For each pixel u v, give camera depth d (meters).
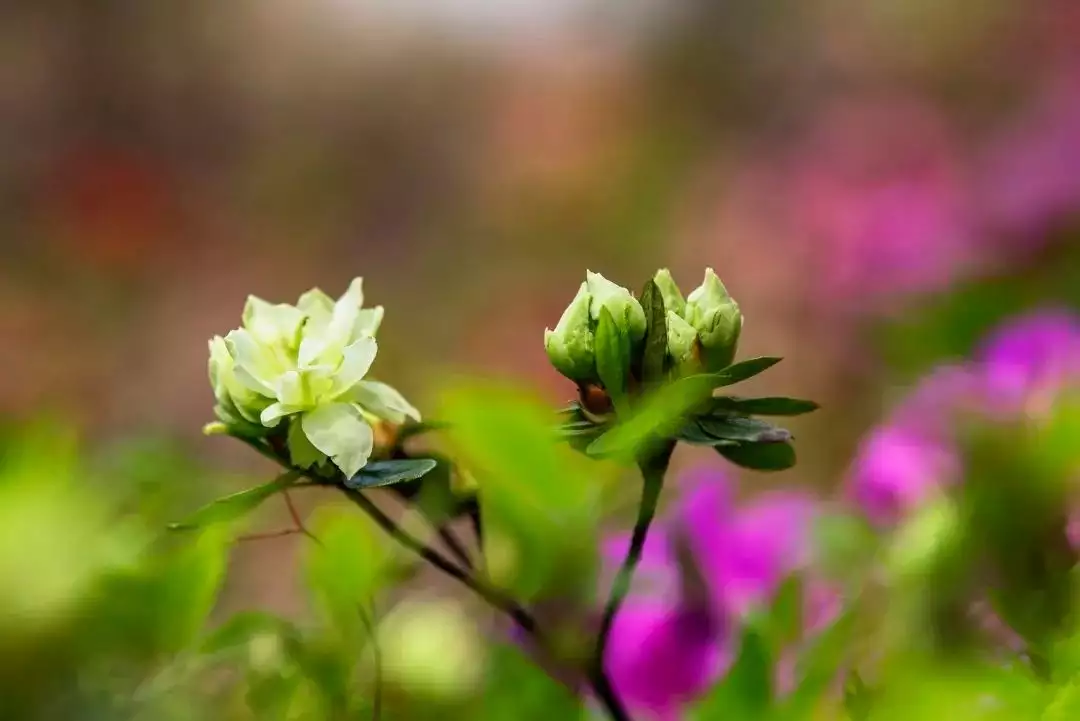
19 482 0.81
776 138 3.08
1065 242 1.54
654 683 0.91
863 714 0.80
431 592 0.90
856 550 0.92
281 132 3.42
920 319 1.38
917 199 1.86
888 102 2.71
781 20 3.23
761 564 0.94
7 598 0.79
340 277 3.16
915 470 0.89
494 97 3.38
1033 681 0.80
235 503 0.80
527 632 0.83
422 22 3.43
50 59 3.31
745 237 2.30
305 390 0.81
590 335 0.80
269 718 0.82
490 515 0.83
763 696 0.82
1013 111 2.43
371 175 3.35
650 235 2.90
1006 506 0.84
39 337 2.62
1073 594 0.83
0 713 0.79
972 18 2.76
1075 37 2.45
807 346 1.95
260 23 3.45
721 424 0.80
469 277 2.97
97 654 0.81
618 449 0.79
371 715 0.83
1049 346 0.94
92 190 3.09
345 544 0.83
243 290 3.06
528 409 0.81
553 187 3.11
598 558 0.84
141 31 3.40
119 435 2.02
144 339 2.75
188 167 3.34
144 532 0.83
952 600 0.84
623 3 3.40
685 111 3.23
